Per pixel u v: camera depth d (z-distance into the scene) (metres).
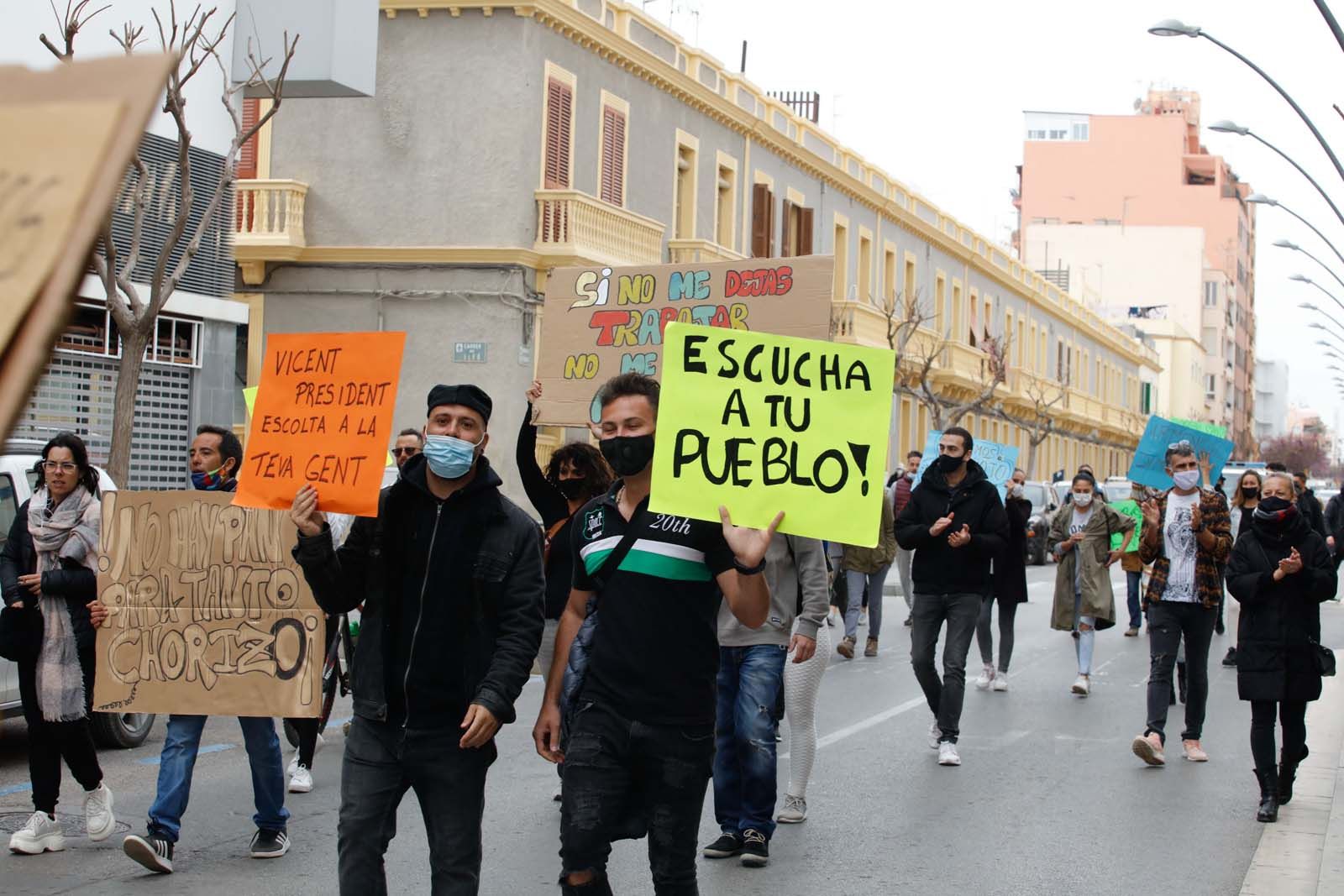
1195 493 10.74
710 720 4.95
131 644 7.40
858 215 41.94
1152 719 10.64
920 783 9.75
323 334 5.18
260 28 20.05
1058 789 9.66
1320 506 18.06
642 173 30.12
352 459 5.00
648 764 4.88
